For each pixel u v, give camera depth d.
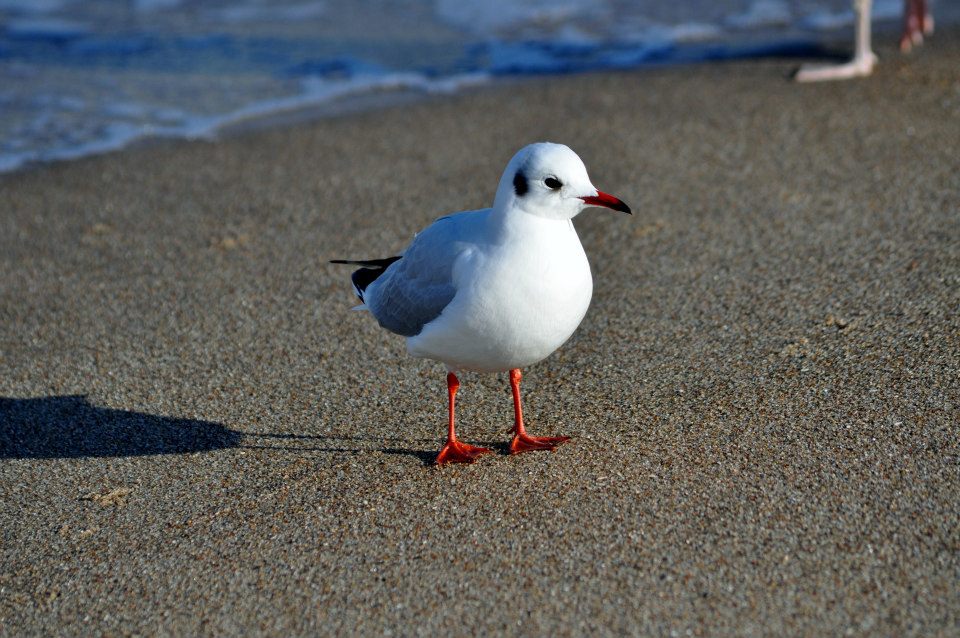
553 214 5.94
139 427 7.48
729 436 6.64
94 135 13.84
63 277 9.91
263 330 8.73
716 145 11.91
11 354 8.58
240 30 18.64
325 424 7.35
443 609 5.34
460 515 6.12
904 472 6.05
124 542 6.18
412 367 8.02
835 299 8.25
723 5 18.45
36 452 7.25
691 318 8.31
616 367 7.71
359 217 10.87
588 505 6.09
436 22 18.69
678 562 5.51
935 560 5.32
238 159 12.78
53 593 5.79
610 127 12.80
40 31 18.75
